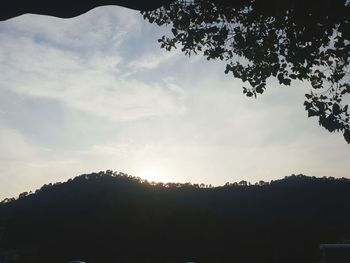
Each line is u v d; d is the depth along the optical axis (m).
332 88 8.66
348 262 24.98
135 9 5.25
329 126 7.86
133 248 95.25
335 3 6.19
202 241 92.75
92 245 96.62
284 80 8.89
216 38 8.80
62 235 99.44
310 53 7.96
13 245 101.56
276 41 8.36
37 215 107.88
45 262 92.88
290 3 6.36
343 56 8.09
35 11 4.91
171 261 89.69
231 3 6.63
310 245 77.12
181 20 8.78
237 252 84.75
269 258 79.88
